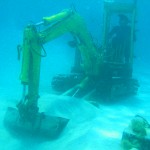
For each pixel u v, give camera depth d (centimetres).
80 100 432
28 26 316
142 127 271
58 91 538
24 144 317
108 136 324
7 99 452
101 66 486
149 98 550
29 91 324
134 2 523
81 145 304
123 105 488
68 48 1191
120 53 542
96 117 395
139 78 779
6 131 338
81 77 525
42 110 382
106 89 489
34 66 321
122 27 547
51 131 326
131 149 256
